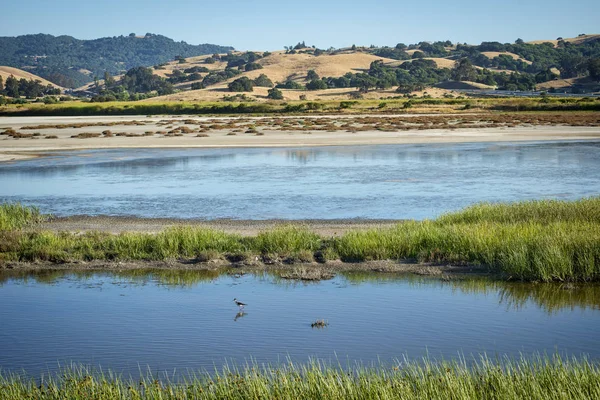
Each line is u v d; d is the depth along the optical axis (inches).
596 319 519.2
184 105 5393.7
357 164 1717.5
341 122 3531.0
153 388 361.1
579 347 450.6
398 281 648.4
